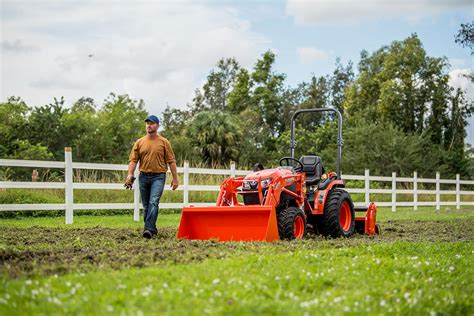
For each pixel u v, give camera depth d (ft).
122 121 110.83
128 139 110.01
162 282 15.93
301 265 19.35
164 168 31.73
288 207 30.81
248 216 28.81
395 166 127.75
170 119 183.62
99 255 22.12
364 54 187.93
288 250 24.81
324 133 142.92
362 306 14.12
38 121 88.02
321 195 32.96
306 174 34.27
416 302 15.03
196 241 27.66
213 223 29.73
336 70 205.16
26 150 76.79
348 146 134.72
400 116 162.91
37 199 51.57
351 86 177.37
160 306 13.10
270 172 30.45
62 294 14.17
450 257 24.21
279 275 17.38
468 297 16.96
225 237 29.40
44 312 12.82
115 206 45.32
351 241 30.63
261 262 19.52
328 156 131.34
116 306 13.23
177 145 123.54
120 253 22.89
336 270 18.62
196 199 62.18
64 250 24.35
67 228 37.19
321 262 20.43
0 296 14.24
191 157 121.90
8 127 84.94
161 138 31.89
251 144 146.51
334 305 14.21
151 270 17.70
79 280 16.21
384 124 151.53
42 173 72.38
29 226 38.91
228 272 17.57
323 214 33.17
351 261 20.52
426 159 134.72
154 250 23.97
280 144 147.13
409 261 21.16
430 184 122.42
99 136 93.25
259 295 14.84
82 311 12.67
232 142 128.06
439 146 148.77
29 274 17.71
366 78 173.58
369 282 17.25
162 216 51.03
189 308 13.15
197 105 201.87
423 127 163.84
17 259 21.04
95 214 54.49
